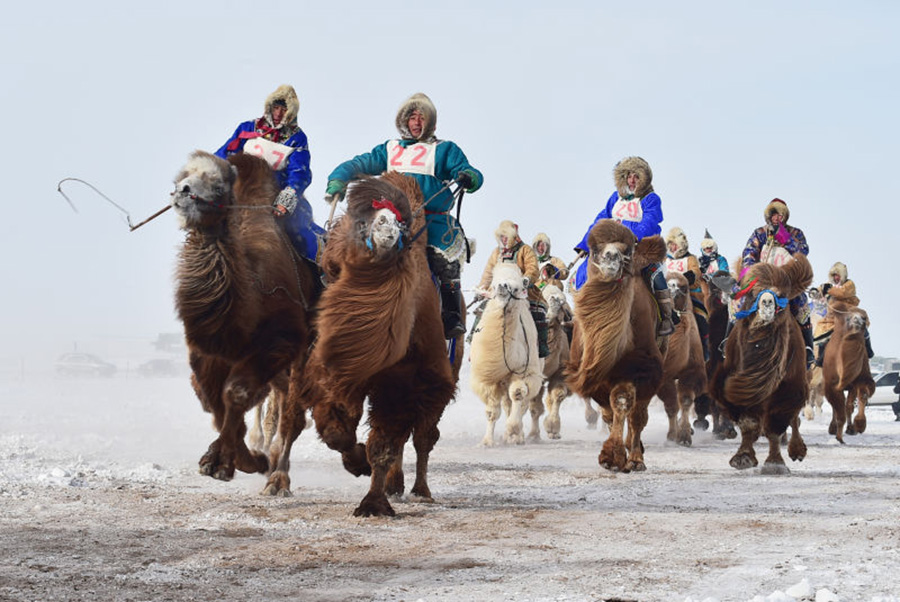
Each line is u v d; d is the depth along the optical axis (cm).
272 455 1237
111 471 1396
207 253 1069
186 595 699
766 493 1293
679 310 2142
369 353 968
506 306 2047
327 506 1106
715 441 2428
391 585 742
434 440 1206
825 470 1652
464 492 1297
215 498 1157
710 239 2466
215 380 1142
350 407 1011
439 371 1043
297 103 1327
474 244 1420
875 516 1082
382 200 965
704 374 2227
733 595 713
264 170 1211
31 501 1101
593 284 1447
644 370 1489
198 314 1070
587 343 1465
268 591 716
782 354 1505
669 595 711
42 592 695
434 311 1051
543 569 796
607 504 1193
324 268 1041
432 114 1234
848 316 2542
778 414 1555
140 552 837
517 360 2095
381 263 963
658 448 2109
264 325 1118
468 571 788
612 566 809
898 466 1734
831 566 809
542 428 2895
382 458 1038
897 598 690
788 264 1566
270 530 951
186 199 1045
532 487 1353
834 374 2548
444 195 1220
